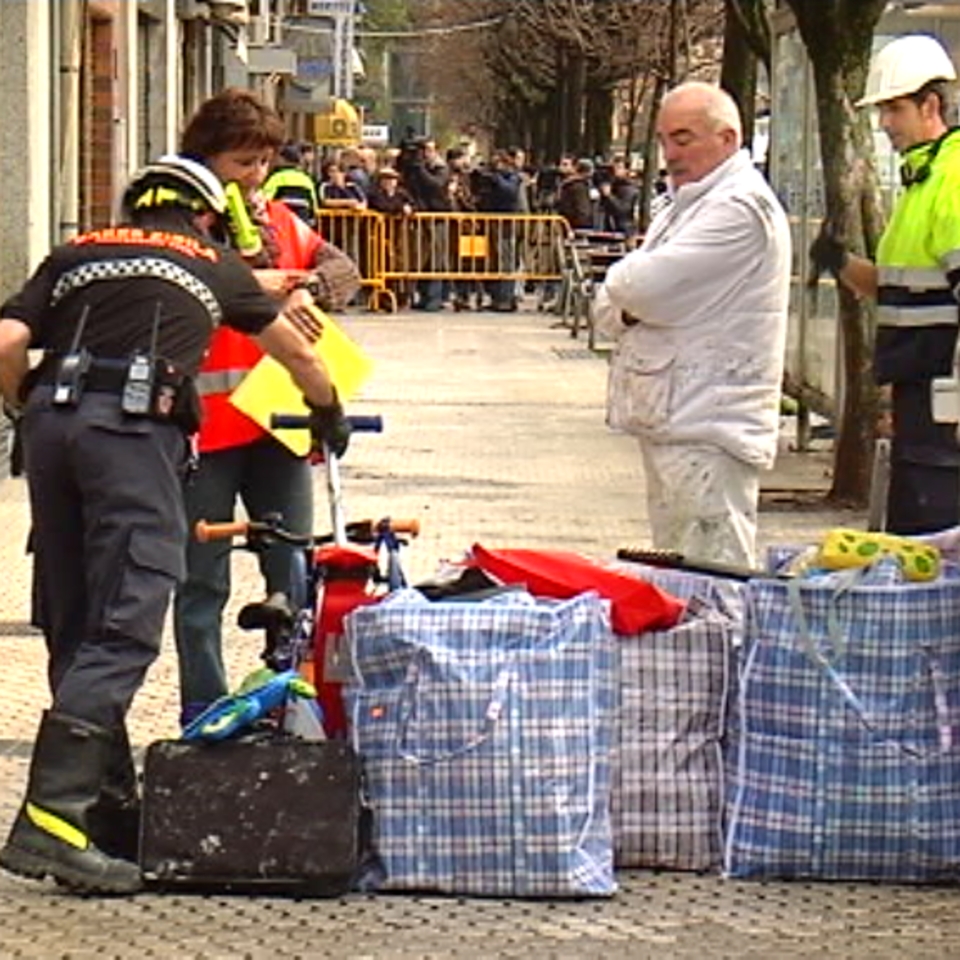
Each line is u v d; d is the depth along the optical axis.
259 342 14.69
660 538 16.30
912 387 17.56
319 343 15.73
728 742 14.44
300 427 15.34
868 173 28.39
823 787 14.09
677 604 14.51
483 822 13.75
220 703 14.24
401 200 69.19
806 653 14.09
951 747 14.07
